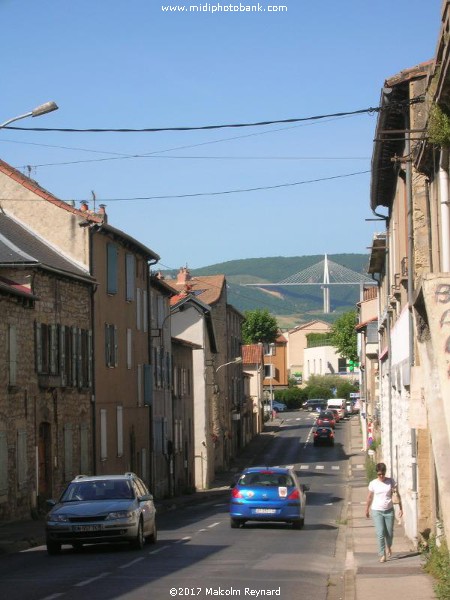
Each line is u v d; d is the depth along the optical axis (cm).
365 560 2109
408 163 2439
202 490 6512
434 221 2081
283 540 2700
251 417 10350
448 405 1129
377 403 5809
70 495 2439
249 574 1841
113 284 4662
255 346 11538
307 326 19250
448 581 1388
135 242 4928
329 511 4069
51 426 3803
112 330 4672
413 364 2414
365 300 8700
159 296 5741
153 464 5322
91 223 4372
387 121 2581
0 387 3294
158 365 5622
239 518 3147
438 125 1661
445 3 1500
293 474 3228
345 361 16338
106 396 4550
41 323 3747
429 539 2023
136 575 1811
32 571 1927
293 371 18988
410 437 2555
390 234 3447
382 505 2061
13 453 3406
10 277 3644
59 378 3859
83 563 2061
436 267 2050
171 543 2572
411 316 2428
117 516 2305
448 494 1180
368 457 6275
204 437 6662
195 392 6725
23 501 3481
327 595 1587
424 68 2359
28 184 4406
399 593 1524
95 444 4347
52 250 4334
